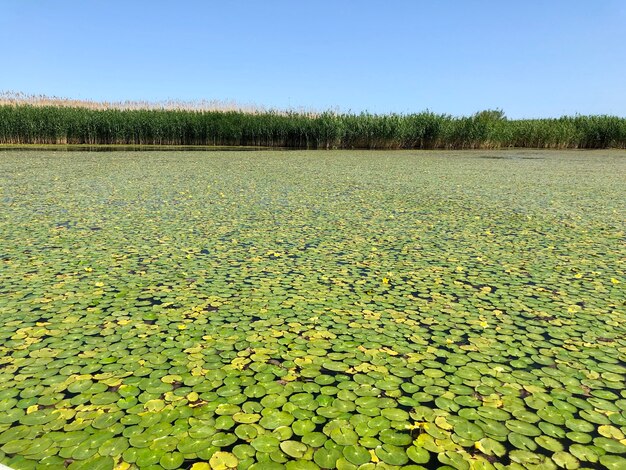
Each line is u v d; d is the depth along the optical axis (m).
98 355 2.22
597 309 2.86
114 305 2.82
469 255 3.99
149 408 1.81
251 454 1.56
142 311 2.74
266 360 2.20
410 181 8.71
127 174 9.15
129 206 5.90
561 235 4.70
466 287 3.23
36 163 11.05
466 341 2.44
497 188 7.92
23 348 2.28
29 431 1.66
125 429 1.68
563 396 1.94
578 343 2.42
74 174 9.02
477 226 5.07
